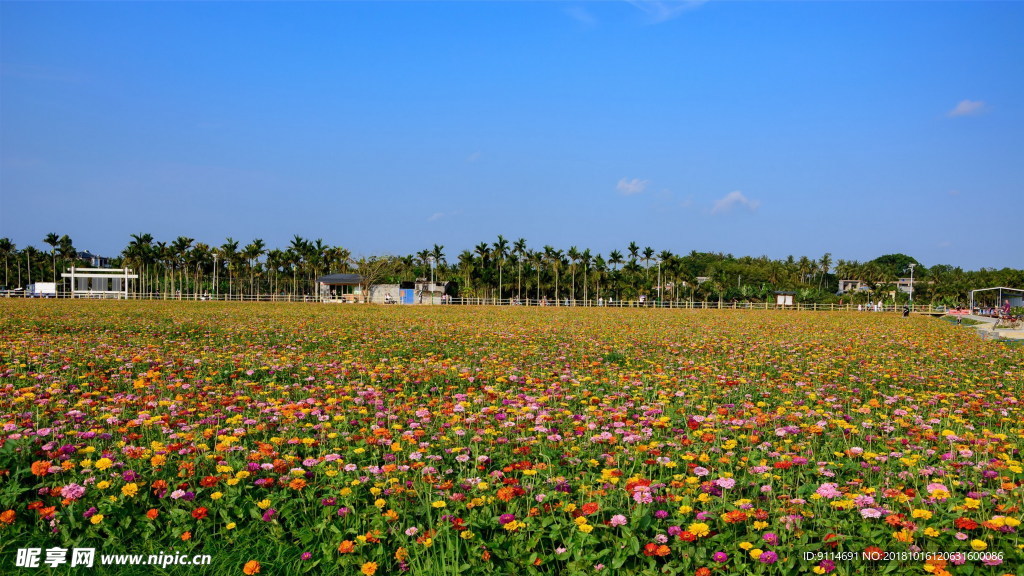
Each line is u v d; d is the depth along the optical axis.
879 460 6.84
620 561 4.81
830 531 5.20
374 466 6.59
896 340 22.70
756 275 121.81
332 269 109.56
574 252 101.62
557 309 63.47
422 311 49.84
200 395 9.98
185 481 6.03
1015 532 4.93
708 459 6.78
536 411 8.91
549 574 4.89
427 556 5.04
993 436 7.62
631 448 7.32
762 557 4.73
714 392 11.34
